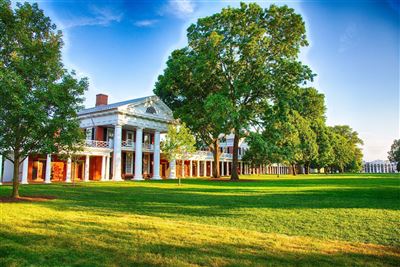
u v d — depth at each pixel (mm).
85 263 5152
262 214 10164
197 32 35250
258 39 32688
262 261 5293
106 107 39375
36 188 20797
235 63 34344
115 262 5199
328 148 69375
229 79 35688
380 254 5836
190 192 18531
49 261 5246
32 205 11555
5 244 6137
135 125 38219
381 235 7426
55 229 7422
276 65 34031
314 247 6211
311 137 63000
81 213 9828
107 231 7246
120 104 39500
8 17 13781
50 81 14039
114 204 12320
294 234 7441
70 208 10953
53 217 8977
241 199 14664
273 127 34438
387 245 6566
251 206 12109
